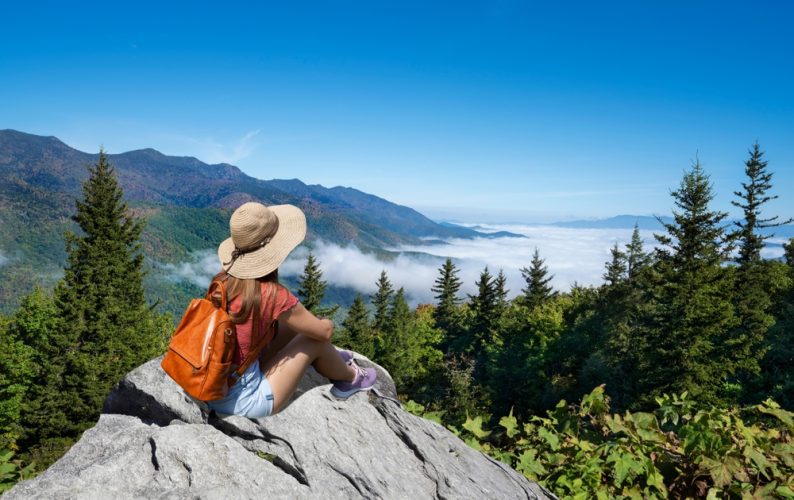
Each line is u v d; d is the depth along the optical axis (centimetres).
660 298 3141
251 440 279
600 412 472
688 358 2753
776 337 3334
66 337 3834
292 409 303
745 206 4325
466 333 7494
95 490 231
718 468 403
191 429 267
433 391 5472
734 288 4100
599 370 3491
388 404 341
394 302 6881
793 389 2738
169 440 255
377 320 7288
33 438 3816
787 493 382
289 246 251
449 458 321
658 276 3222
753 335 3219
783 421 444
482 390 4597
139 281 4234
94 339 4006
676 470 429
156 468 246
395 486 280
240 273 244
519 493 321
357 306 5906
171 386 303
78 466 263
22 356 3822
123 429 293
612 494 416
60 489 229
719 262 3238
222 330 238
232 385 258
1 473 390
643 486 422
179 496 233
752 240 4269
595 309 5166
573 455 449
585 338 4603
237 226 241
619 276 6138
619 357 3425
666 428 502
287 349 283
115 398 315
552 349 4728
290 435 284
